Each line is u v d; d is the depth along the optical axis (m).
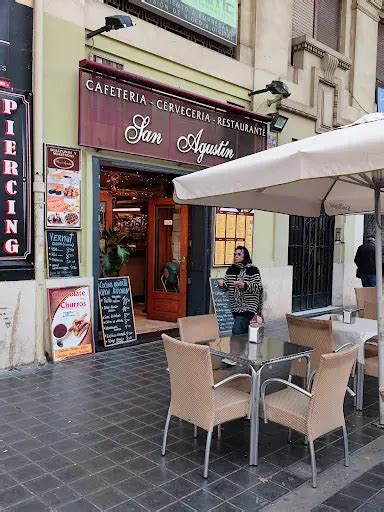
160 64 7.16
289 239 10.16
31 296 5.76
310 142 3.39
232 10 8.21
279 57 9.20
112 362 6.12
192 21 7.55
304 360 4.62
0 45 5.42
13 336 5.63
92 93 6.25
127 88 6.63
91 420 4.30
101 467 3.46
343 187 5.36
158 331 7.89
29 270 5.77
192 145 7.58
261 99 8.81
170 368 3.61
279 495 3.16
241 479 3.36
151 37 6.98
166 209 8.71
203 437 4.02
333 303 11.71
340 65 10.52
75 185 6.23
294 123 9.58
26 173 5.71
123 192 8.85
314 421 3.31
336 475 3.45
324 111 10.22
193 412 3.47
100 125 6.36
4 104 5.48
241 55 8.54
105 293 6.74
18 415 4.37
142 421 4.31
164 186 8.59
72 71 6.12
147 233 8.92
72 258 6.24
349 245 11.78
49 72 5.91
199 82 7.77
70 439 3.90
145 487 3.21
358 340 4.71
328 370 3.27
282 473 3.46
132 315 7.06
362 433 4.20
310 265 10.83
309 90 9.90
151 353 6.61
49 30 5.88
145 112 6.87
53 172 6.00
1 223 5.53
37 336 5.83
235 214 8.66
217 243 8.37
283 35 9.26
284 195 5.35
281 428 4.25
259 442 3.96
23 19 5.60
